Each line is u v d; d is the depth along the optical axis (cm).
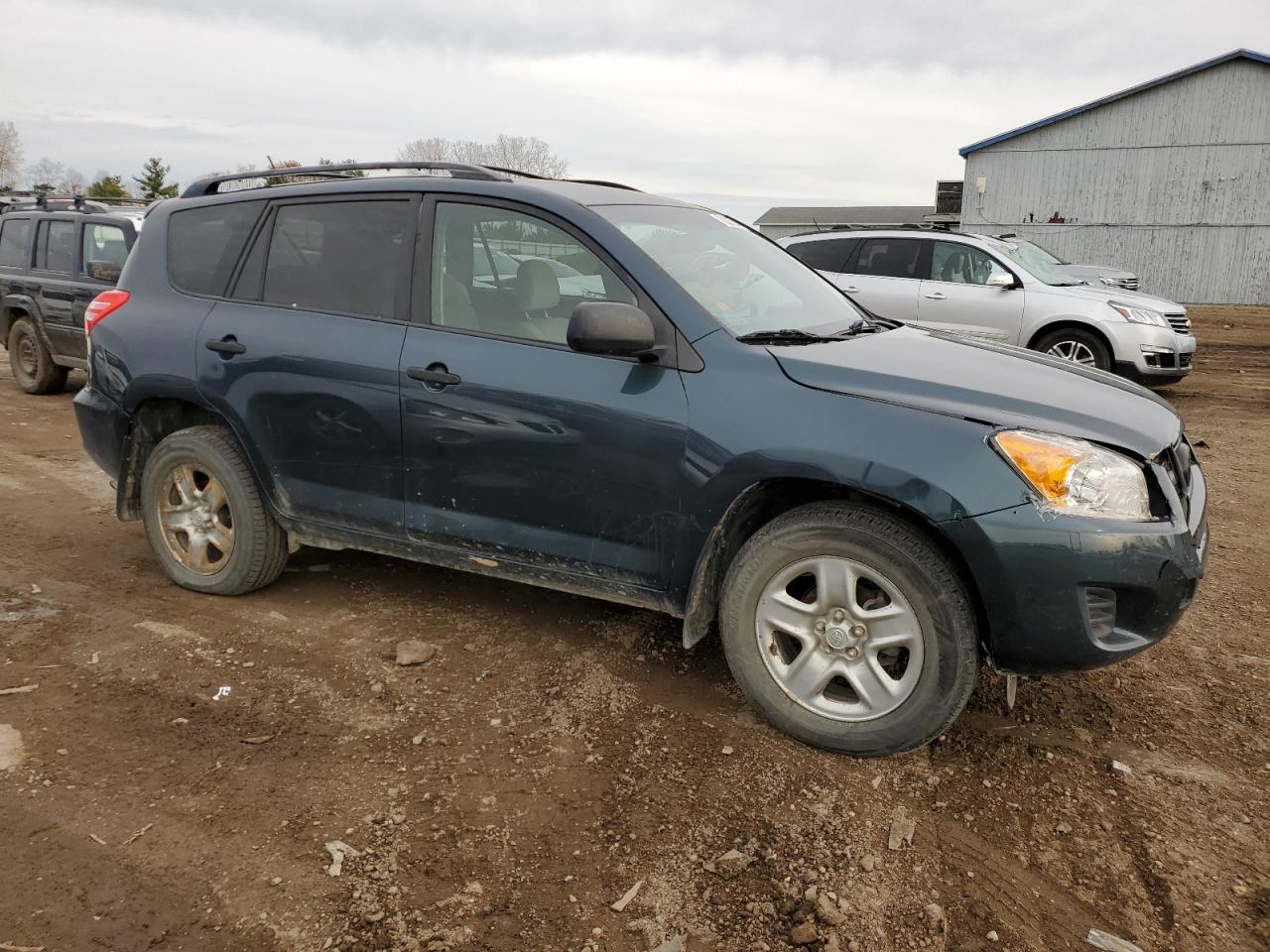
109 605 402
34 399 931
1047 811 271
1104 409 290
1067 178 2939
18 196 1250
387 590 425
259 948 212
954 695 273
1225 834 262
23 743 293
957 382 291
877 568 277
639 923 222
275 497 384
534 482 323
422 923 220
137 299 414
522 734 305
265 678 339
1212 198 2762
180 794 268
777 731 306
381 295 357
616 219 336
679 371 301
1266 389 1087
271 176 401
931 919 226
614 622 393
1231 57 2642
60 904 223
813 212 6519
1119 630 269
